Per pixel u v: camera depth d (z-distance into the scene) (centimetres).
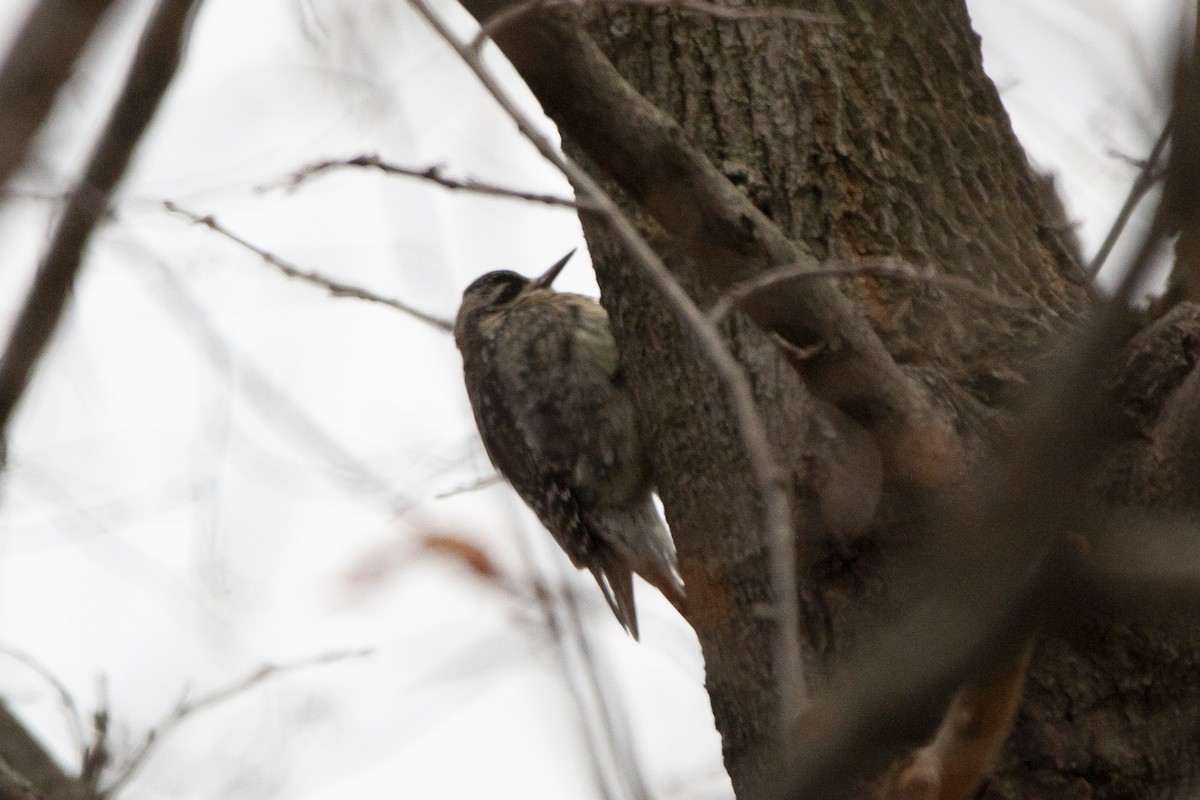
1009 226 775
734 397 446
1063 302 758
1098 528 493
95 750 802
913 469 629
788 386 726
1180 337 677
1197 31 358
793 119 776
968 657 396
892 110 784
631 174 616
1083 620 657
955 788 495
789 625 404
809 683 675
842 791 391
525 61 593
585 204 494
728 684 725
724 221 611
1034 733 659
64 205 705
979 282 749
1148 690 666
